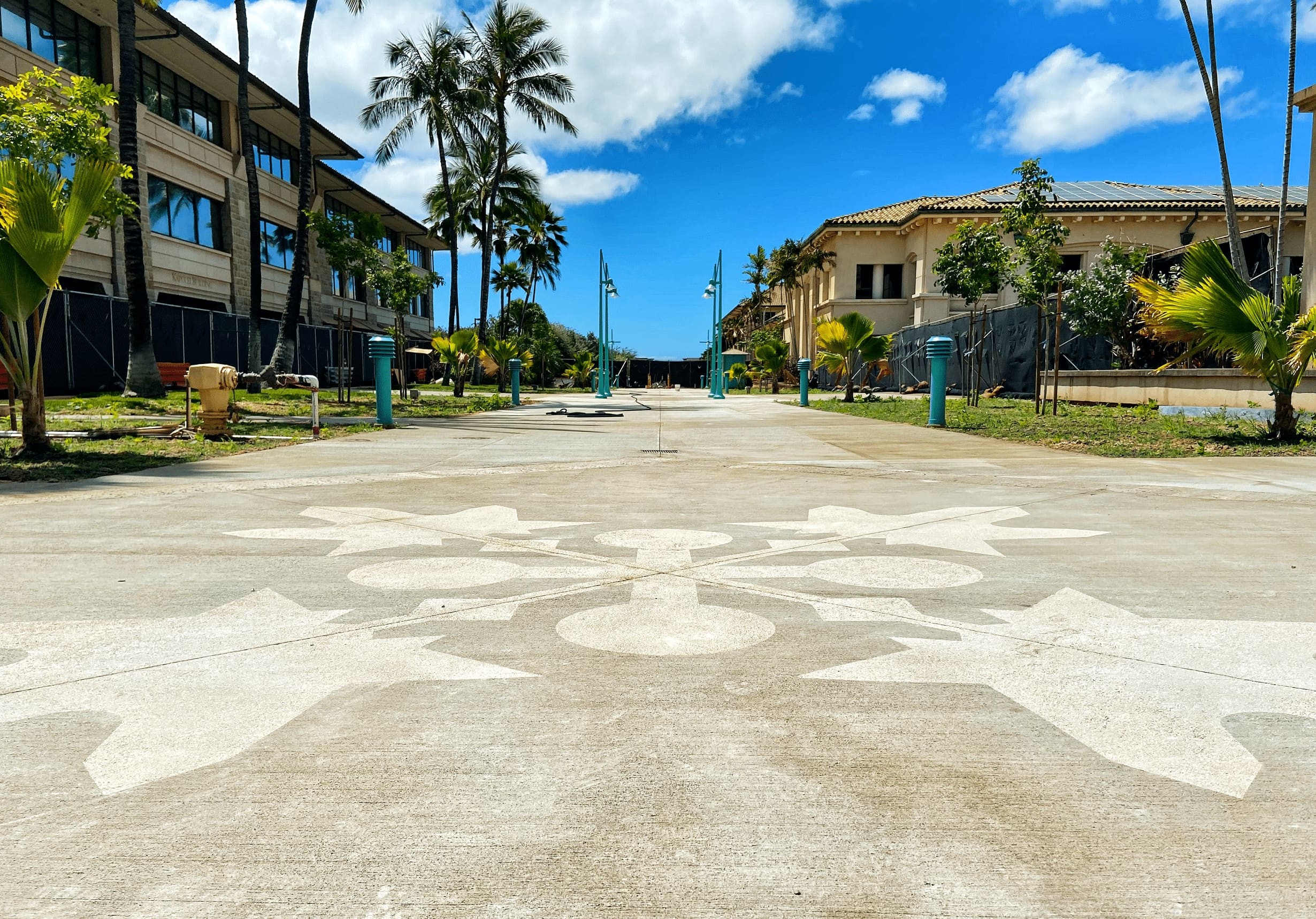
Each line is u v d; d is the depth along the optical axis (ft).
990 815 5.27
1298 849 4.88
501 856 4.83
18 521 15.90
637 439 35.37
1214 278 30.55
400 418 49.19
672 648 8.51
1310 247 45.44
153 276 76.28
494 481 22.12
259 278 64.64
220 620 9.43
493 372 132.26
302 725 6.60
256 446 30.99
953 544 13.79
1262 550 13.12
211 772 5.82
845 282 122.52
